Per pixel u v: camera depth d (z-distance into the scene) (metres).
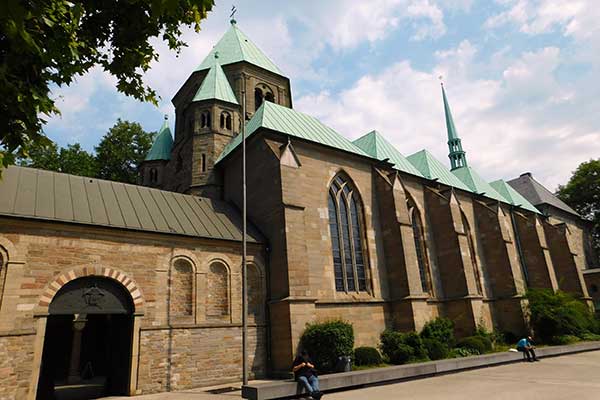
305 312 21.02
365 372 16.83
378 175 29.80
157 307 18.41
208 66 38.56
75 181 20.70
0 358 14.17
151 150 39.44
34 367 14.80
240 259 21.89
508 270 36.44
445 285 32.12
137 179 45.56
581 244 60.91
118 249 18.06
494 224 38.41
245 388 14.45
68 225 16.83
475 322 29.73
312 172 26.20
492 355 22.58
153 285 18.61
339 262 25.69
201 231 21.19
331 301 23.39
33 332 15.09
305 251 22.48
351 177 28.47
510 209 46.19
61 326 29.86
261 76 38.56
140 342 17.39
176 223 20.94
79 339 29.88
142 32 9.37
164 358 17.83
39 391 16.45
